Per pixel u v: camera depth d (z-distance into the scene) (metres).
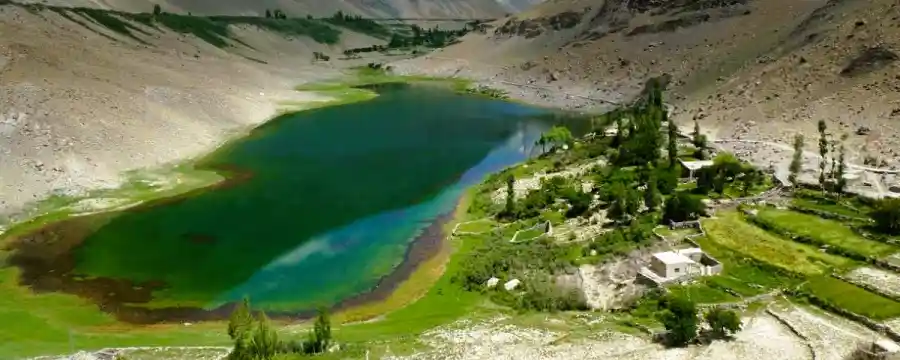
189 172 133.00
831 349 64.88
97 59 174.38
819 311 73.38
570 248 93.00
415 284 86.38
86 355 66.31
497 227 104.56
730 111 162.00
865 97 138.62
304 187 126.38
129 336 72.56
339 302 81.62
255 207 114.44
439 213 113.12
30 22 195.62
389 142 167.25
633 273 84.56
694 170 121.25
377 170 139.75
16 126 121.69
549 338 69.00
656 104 175.88
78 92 142.38
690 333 67.19
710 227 95.44
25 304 79.62
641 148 131.62
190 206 113.88
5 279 85.88
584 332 70.38
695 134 144.38
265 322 67.31
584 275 85.31
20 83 135.38
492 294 82.12
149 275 88.12
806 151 126.50
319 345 67.31
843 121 135.12
